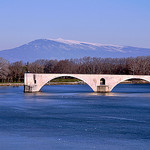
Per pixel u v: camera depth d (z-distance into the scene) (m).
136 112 144.25
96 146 93.25
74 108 154.75
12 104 166.75
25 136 102.00
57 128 112.25
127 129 111.50
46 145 93.56
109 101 182.62
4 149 89.88
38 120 125.12
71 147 92.06
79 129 111.12
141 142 97.12
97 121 123.88
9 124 118.00
